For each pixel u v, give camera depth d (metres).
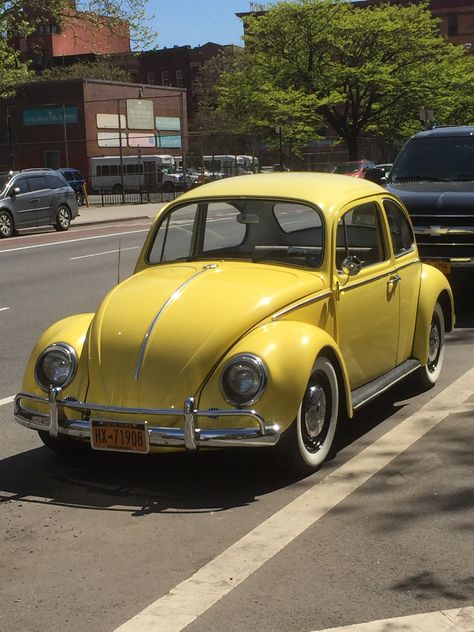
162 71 92.50
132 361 5.04
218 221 6.09
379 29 47.69
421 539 4.36
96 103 59.81
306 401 5.20
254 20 49.47
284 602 3.73
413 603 3.70
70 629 3.55
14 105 60.53
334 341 5.54
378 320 6.31
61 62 77.88
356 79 48.62
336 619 3.57
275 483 5.18
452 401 6.91
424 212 10.42
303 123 48.53
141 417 4.95
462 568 4.03
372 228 6.38
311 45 48.62
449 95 50.75
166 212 6.29
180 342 5.00
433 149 11.84
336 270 5.80
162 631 3.51
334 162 52.66
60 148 60.00
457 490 5.02
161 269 5.98
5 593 3.89
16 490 5.20
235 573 4.02
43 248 21.31
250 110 49.28
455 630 3.47
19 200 25.48
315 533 4.45
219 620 3.59
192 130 77.94
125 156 58.28
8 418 6.80
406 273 6.80
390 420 6.45
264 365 4.86
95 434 5.04
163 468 5.50
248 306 5.14
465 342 9.17
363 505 4.81
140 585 3.93
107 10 32.97
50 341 5.34
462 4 80.69
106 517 4.75
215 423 4.86
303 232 5.83
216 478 5.30
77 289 13.98
